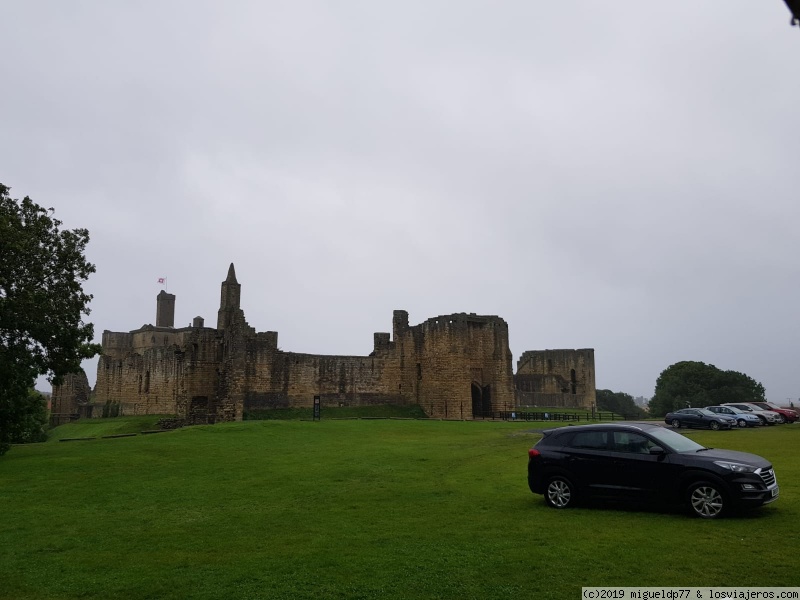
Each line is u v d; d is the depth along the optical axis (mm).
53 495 22656
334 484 24062
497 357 81875
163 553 14664
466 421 60844
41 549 15383
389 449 35719
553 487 18250
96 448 36531
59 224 39062
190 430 45844
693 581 11320
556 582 11500
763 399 108188
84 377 102625
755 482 15594
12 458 32531
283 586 11820
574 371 103062
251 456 32812
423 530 15883
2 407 34125
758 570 11727
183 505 20688
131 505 20828
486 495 20859
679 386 108750
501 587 11336
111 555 14648
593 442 18031
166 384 81188
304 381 76750
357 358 80562
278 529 16750
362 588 11539
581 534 14750
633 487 16969
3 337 35750
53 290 37844
